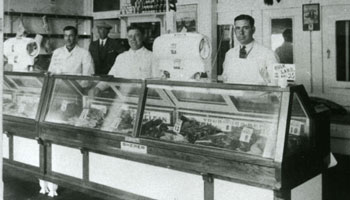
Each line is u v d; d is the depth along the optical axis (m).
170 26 7.05
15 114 4.47
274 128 2.96
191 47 3.77
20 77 4.57
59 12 8.09
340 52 5.82
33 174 4.26
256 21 6.46
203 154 3.05
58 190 4.36
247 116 3.26
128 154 3.48
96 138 3.68
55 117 4.12
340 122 5.66
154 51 4.11
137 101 3.82
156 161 3.31
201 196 3.17
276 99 3.09
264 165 2.76
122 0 7.66
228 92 3.10
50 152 4.12
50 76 4.19
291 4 6.12
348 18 5.70
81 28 8.26
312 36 6.01
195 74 3.85
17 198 4.12
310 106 3.12
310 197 3.19
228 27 6.72
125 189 3.62
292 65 2.86
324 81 6.00
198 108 3.55
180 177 3.28
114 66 5.59
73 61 5.73
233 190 2.99
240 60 4.67
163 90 3.63
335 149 5.77
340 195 4.29
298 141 3.09
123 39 6.94
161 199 3.42
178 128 3.49
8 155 4.51
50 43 7.89
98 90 4.08
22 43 4.98
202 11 6.81
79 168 3.92
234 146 3.08
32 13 7.64
